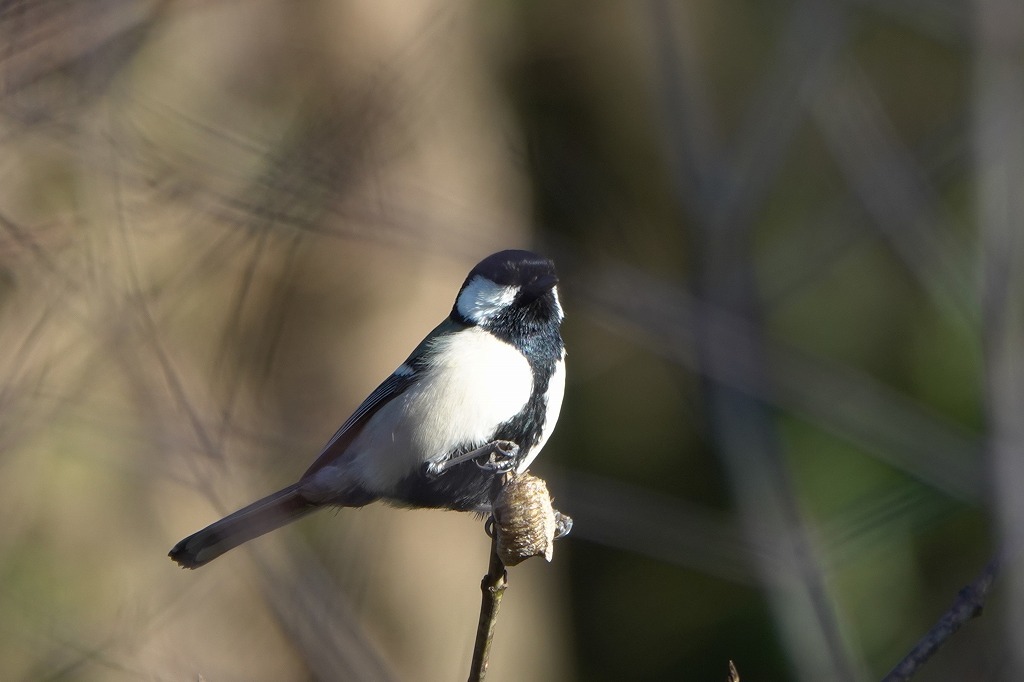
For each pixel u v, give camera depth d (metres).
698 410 11.05
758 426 9.47
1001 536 7.31
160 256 10.25
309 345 13.38
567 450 17.55
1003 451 8.27
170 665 10.61
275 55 12.88
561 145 16.12
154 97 11.96
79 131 9.88
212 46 12.72
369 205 10.23
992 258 8.77
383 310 13.87
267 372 10.44
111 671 10.98
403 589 13.97
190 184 10.01
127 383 9.80
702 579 17.33
